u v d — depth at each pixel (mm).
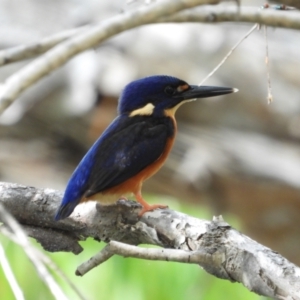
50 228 7402
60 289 3703
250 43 14023
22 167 14156
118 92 12945
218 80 13273
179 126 13867
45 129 13609
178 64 13312
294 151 13680
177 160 13664
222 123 13781
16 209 7309
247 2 9867
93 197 7672
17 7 15023
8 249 10891
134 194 7828
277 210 13914
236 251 5805
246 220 14445
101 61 13367
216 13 5531
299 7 4652
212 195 13984
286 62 13953
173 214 6758
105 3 14484
